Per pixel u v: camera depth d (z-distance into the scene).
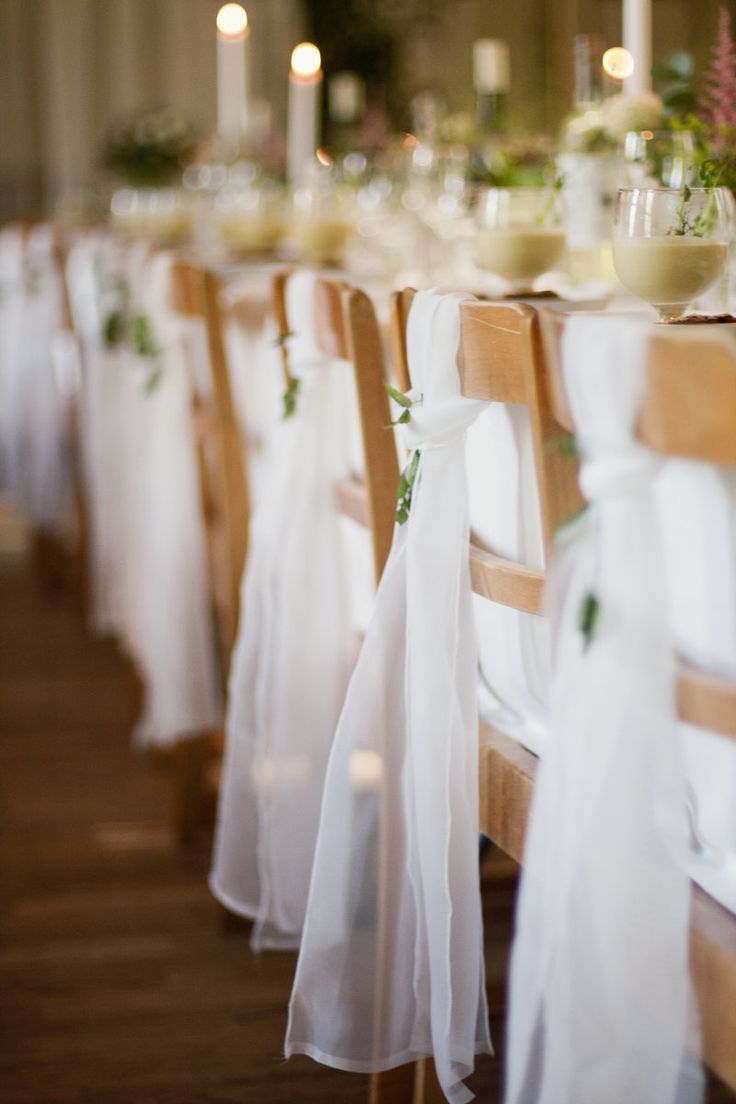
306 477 1.78
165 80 7.07
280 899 1.82
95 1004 1.86
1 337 4.13
